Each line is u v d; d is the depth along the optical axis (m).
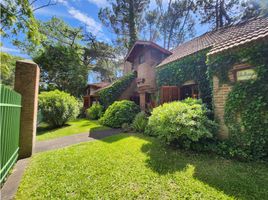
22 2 5.64
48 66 24.95
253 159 4.42
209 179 3.41
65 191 3.05
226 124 5.27
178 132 5.22
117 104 11.70
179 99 9.33
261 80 4.47
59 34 26.17
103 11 24.38
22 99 5.39
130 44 22.30
